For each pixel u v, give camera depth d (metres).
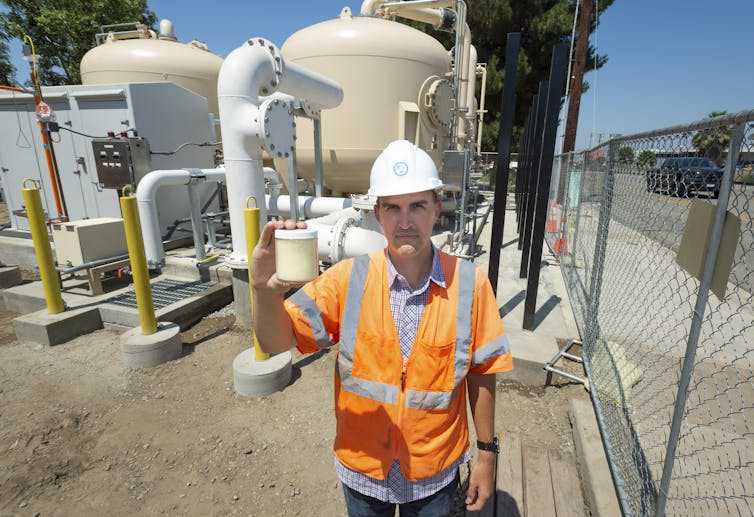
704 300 1.47
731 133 1.31
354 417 1.37
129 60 7.68
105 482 2.53
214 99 8.48
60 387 3.47
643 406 2.89
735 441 2.47
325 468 2.63
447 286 1.33
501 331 1.37
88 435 2.93
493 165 20.95
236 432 2.95
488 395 1.43
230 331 4.50
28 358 3.91
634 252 3.76
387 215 1.27
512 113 3.84
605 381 3.04
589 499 2.22
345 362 1.36
